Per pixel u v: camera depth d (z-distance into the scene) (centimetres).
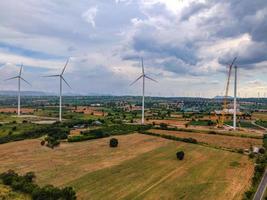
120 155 12762
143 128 19488
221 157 12694
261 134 19088
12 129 19112
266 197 7931
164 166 11150
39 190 8012
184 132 18888
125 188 8750
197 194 8344
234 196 8200
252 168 11050
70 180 9394
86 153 13088
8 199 7669
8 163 11419
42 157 12356
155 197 8094
